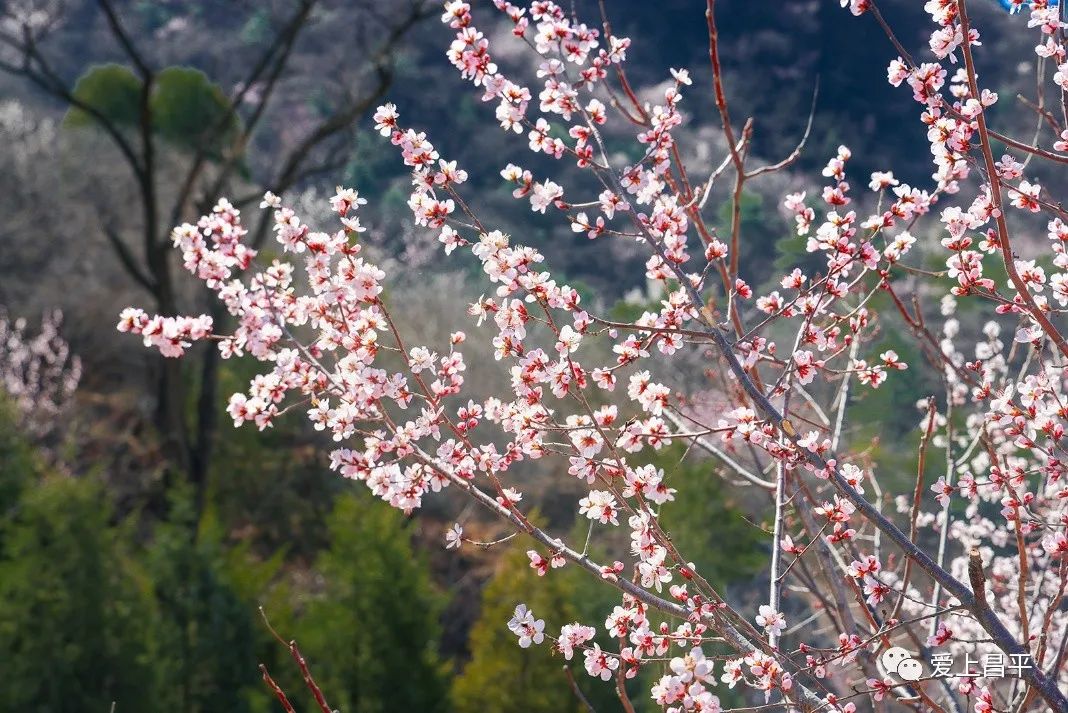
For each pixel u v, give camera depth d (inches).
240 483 620.4
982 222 113.5
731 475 347.6
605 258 1151.6
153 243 597.0
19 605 338.3
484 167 1365.7
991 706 105.8
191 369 652.1
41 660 334.0
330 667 398.3
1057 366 126.0
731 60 1424.7
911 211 116.0
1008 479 123.9
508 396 597.3
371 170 1280.8
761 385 135.7
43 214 734.5
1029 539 210.2
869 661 131.5
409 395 120.6
